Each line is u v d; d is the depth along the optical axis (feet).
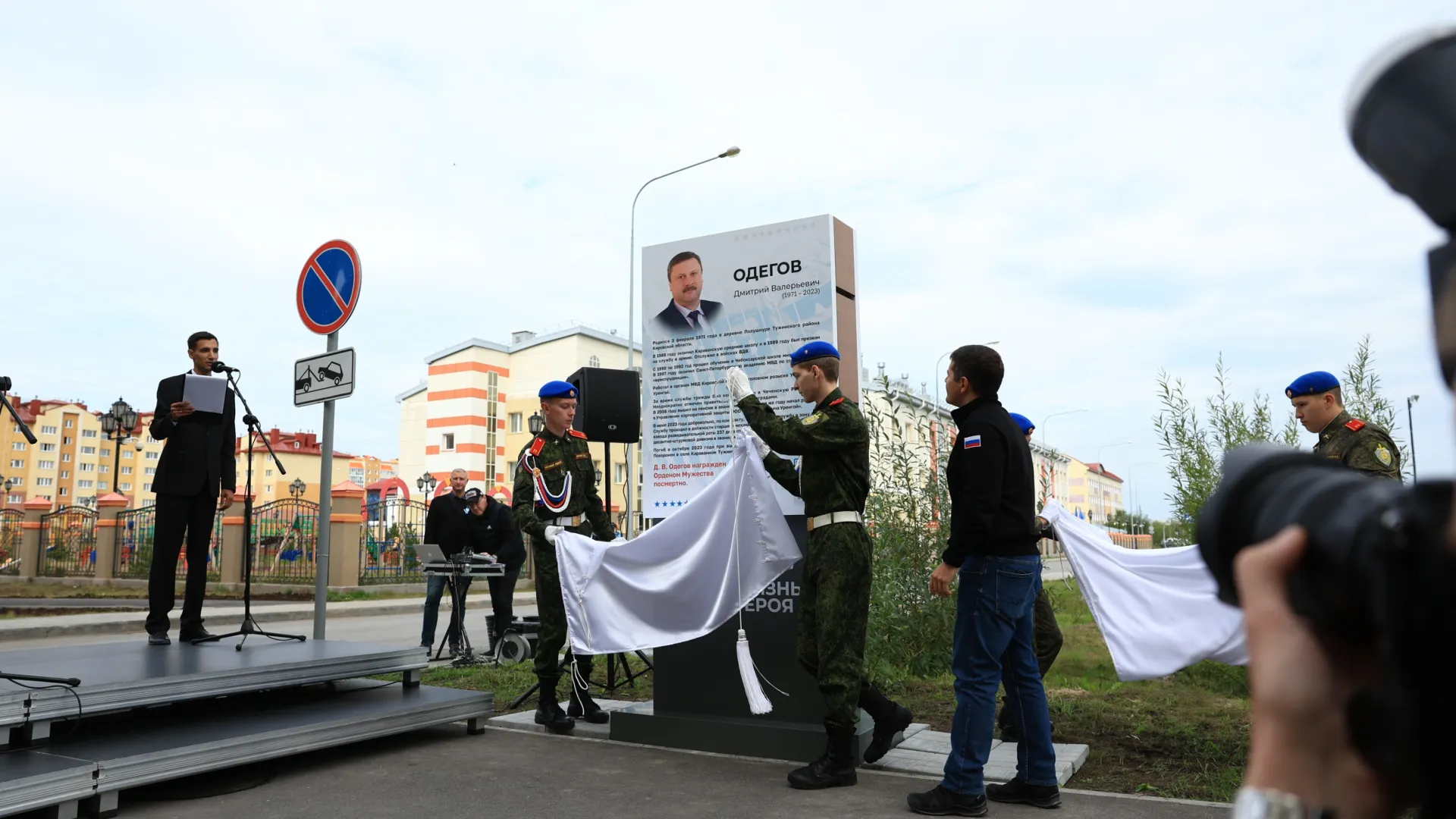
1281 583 2.31
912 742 17.72
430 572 32.68
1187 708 21.12
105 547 77.66
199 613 20.42
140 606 54.95
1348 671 2.25
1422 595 1.97
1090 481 314.96
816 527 15.49
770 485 16.87
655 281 19.54
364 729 16.53
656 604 17.47
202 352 20.68
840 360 17.19
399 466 216.54
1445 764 2.06
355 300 22.38
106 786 12.86
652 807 13.66
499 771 15.71
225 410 21.15
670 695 18.07
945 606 27.25
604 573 17.94
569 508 19.94
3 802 11.60
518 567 33.76
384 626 47.55
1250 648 2.36
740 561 16.75
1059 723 19.30
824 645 14.96
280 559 74.23
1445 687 1.99
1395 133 1.76
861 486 15.46
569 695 23.53
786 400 17.92
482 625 48.98
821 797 14.16
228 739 14.51
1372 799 2.23
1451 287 1.72
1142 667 16.52
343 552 68.80
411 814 13.32
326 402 22.48
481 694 18.88
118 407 80.18
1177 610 16.63
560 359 195.93
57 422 344.69
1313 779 2.23
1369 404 25.54
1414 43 1.77
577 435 20.79
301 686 19.45
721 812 13.37
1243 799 2.28
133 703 14.19
